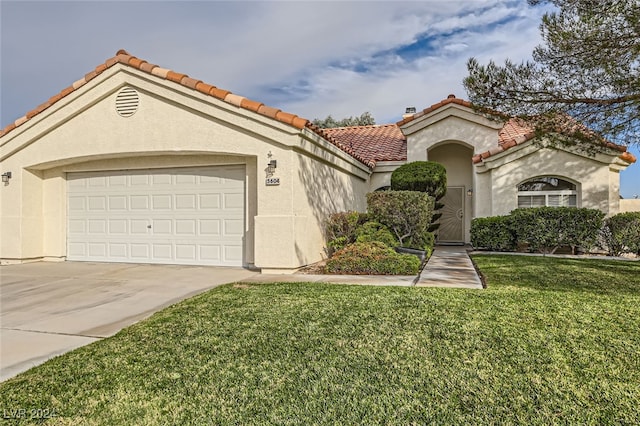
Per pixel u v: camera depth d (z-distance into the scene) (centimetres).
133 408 379
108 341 559
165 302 789
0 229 1383
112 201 1352
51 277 1061
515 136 1841
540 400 371
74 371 461
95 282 985
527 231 1415
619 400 369
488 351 479
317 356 481
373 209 1327
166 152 1179
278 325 595
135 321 670
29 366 489
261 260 1078
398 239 1341
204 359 484
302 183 1135
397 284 883
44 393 411
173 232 1277
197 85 1098
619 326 558
